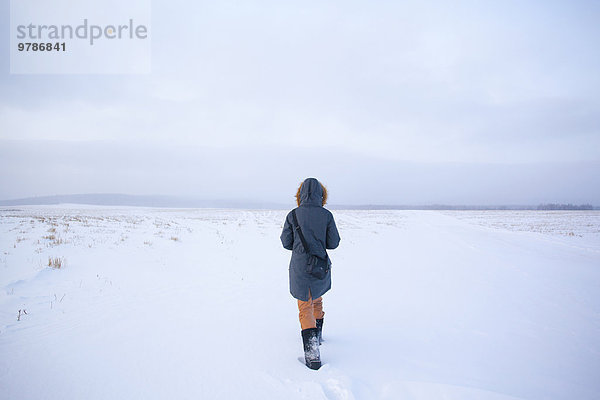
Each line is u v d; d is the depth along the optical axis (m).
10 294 4.69
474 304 4.89
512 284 6.43
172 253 9.50
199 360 2.74
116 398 2.14
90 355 2.80
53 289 5.11
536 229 24.16
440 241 15.13
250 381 2.38
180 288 5.55
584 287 6.26
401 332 3.61
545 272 7.93
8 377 2.37
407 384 2.30
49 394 2.16
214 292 5.34
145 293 5.13
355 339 3.38
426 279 6.77
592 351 3.19
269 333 3.47
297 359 2.81
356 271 7.56
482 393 2.16
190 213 49.88
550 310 4.66
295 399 2.12
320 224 3.10
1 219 18.73
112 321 3.76
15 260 7.16
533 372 2.69
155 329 3.52
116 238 11.93
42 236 11.06
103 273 6.40
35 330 3.40
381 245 13.18
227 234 16.52
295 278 2.97
